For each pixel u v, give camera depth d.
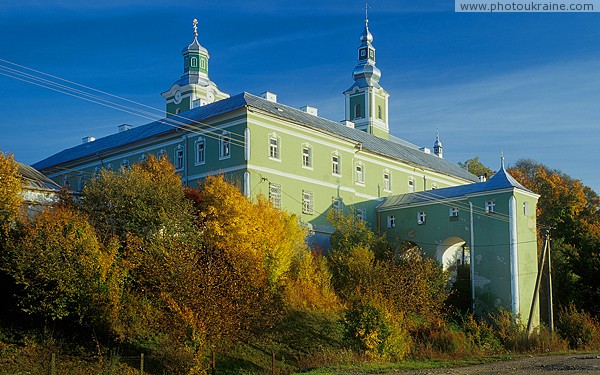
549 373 27.81
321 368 30.58
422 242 59.34
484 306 54.00
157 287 31.06
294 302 41.47
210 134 53.31
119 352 30.09
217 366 31.66
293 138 54.62
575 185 86.19
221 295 30.91
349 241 51.84
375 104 86.75
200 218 38.59
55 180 69.44
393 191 67.69
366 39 88.44
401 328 38.03
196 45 81.12
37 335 29.56
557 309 59.38
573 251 63.56
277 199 52.25
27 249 29.39
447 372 29.19
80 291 29.47
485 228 54.94
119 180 36.94
